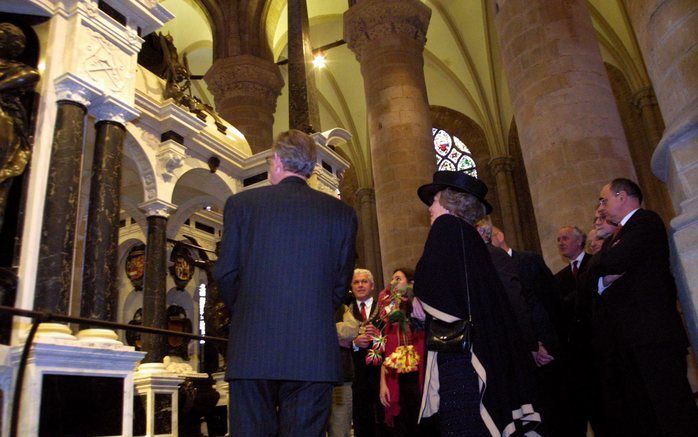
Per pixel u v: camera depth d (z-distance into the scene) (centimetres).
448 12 2052
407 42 1334
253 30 1627
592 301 362
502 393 235
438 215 288
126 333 839
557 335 412
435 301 251
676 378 308
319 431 219
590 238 480
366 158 2372
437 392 255
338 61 2241
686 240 299
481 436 237
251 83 1550
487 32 2038
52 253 411
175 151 636
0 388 359
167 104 632
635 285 324
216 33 1634
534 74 795
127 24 527
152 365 546
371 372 513
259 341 219
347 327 470
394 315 427
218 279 237
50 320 287
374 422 508
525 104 803
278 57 1953
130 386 429
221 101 1560
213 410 650
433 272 257
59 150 435
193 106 695
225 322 757
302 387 222
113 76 495
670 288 322
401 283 446
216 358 868
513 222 2041
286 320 223
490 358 239
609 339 342
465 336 242
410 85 1284
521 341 254
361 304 534
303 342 221
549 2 813
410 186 1195
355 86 2302
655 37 341
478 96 2175
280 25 1877
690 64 312
